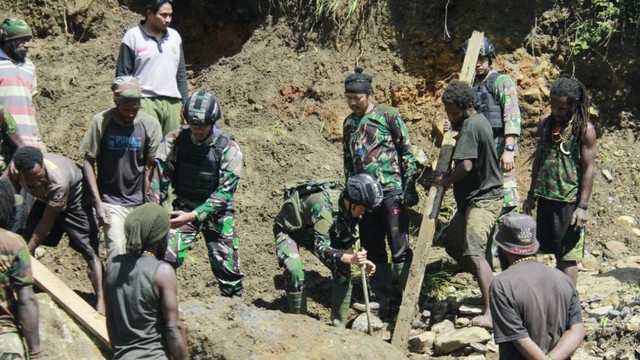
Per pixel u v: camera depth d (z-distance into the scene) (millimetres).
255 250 8617
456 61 9633
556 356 5293
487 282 7289
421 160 9273
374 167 7730
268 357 6379
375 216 7883
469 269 7457
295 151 9391
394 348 6703
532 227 5496
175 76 8359
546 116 7441
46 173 6961
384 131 7746
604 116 9500
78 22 10758
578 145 7258
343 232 7246
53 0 10734
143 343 5527
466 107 7352
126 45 8180
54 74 10422
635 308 7387
